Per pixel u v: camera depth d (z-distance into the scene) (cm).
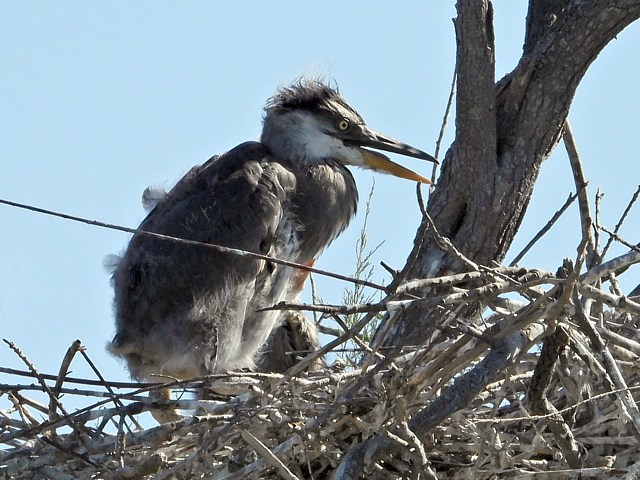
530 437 982
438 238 930
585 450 976
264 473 976
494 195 1242
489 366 915
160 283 1309
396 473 966
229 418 966
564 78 1242
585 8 1231
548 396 1036
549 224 1098
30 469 1002
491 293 930
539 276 972
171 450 1005
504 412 1011
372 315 918
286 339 1395
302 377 1044
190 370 1307
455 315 975
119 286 1338
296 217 1388
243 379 1177
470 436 970
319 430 947
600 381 1003
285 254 1372
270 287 1360
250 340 1350
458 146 1256
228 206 1338
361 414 959
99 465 977
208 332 1303
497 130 1264
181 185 1403
